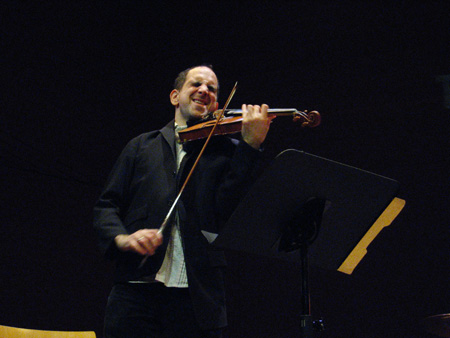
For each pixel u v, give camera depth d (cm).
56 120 784
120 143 859
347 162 830
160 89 907
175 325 248
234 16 898
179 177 266
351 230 240
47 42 784
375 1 830
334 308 805
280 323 820
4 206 714
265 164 852
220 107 877
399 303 780
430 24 803
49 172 770
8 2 741
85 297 771
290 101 862
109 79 862
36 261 733
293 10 870
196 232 253
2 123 722
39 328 717
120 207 273
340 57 844
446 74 796
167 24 922
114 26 878
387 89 823
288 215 231
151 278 247
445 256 777
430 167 802
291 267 839
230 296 845
